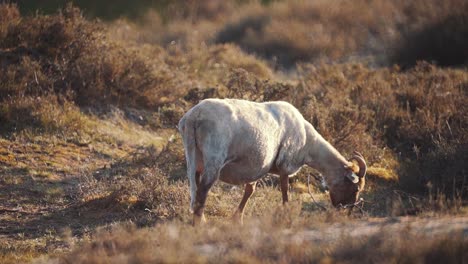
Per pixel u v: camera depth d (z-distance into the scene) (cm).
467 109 5481
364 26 10312
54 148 4772
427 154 4878
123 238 2938
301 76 7956
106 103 5544
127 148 4988
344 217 3225
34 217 3847
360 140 5106
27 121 5022
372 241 2730
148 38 9556
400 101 6144
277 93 5494
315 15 10769
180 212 3756
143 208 3969
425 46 8562
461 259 2642
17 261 3128
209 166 3250
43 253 3272
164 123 5506
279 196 4241
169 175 4441
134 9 10831
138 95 5741
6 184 4228
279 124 3506
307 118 5188
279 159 3569
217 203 4031
